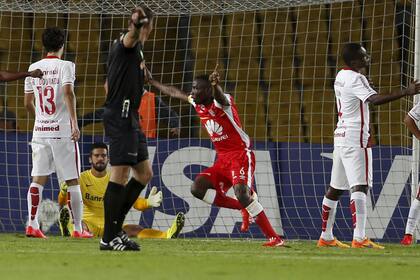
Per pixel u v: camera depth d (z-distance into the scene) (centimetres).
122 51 2356
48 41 3384
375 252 2775
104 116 2397
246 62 4662
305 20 4634
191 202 3797
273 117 4619
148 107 3925
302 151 3775
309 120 4591
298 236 3750
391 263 2205
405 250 2950
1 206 3919
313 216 3747
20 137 3941
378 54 4544
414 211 3400
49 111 3400
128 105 2369
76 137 3347
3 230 3906
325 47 4628
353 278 1764
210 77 2916
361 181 3019
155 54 4666
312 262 2180
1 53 4703
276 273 1836
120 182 2419
